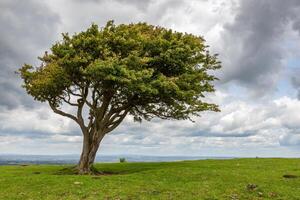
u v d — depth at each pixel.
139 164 55.03
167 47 43.97
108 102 46.84
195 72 45.56
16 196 29.27
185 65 44.50
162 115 49.78
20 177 37.09
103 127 46.91
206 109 45.94
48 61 46.53
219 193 29.73
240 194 29.50
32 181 34.53
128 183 33.22
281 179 35.91
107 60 39.56
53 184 33.06
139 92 41.94
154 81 41.06
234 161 53.97
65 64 41.56
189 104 45.66
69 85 43.94
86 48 42.97
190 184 32.91
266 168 44.41
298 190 31.11
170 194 29.33
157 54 44.47
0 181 35.41
